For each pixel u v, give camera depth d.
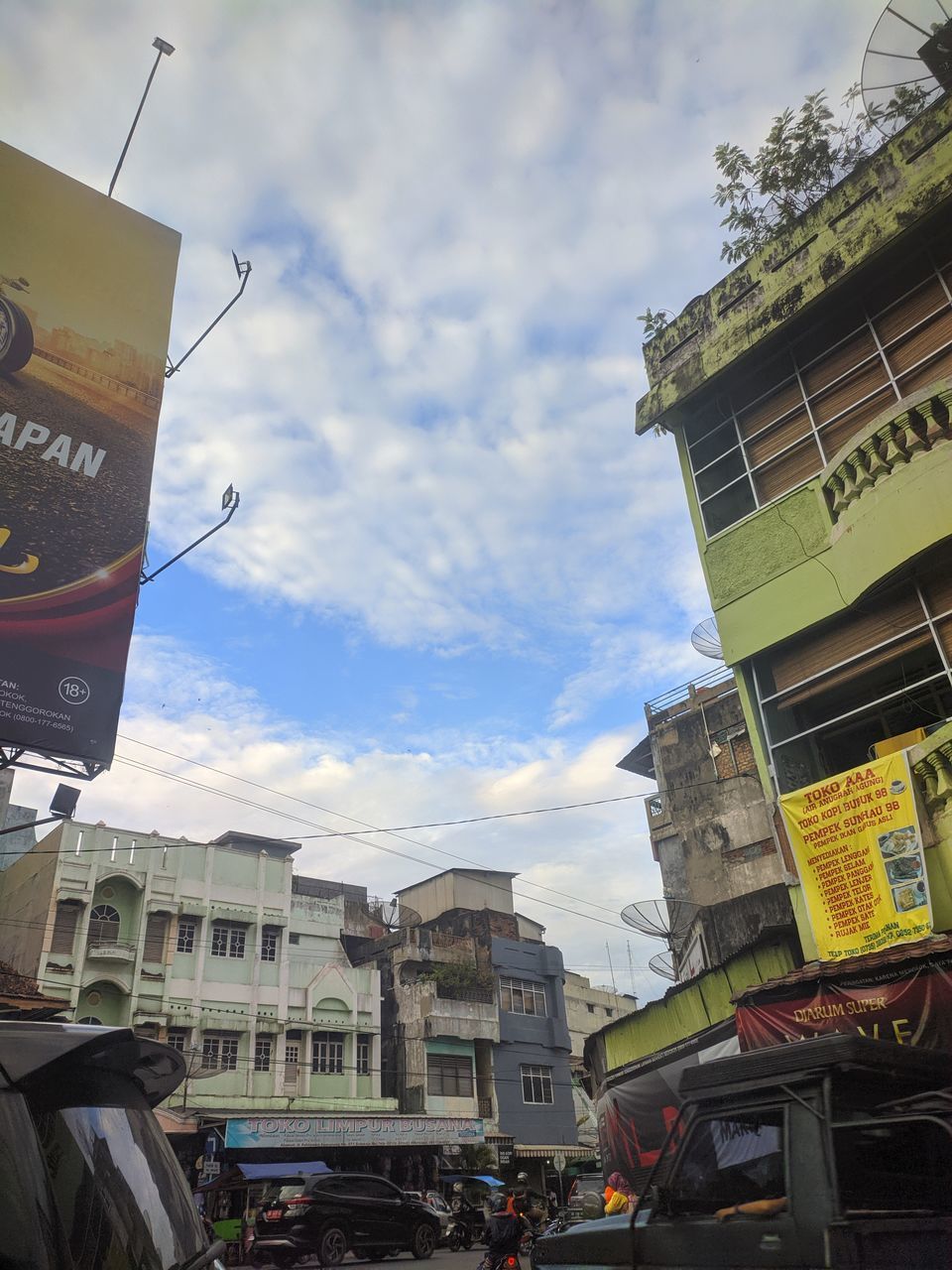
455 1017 34.84
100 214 10.34
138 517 9.45
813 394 11.23
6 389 9.05
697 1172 3.77
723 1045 10.38
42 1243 2.45
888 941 8.43
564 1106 37.59
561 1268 4.27
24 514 8.76
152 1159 3.16
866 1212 3.10
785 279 11.58
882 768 8.91
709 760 26.70
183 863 30.62
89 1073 3.16
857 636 10.12
